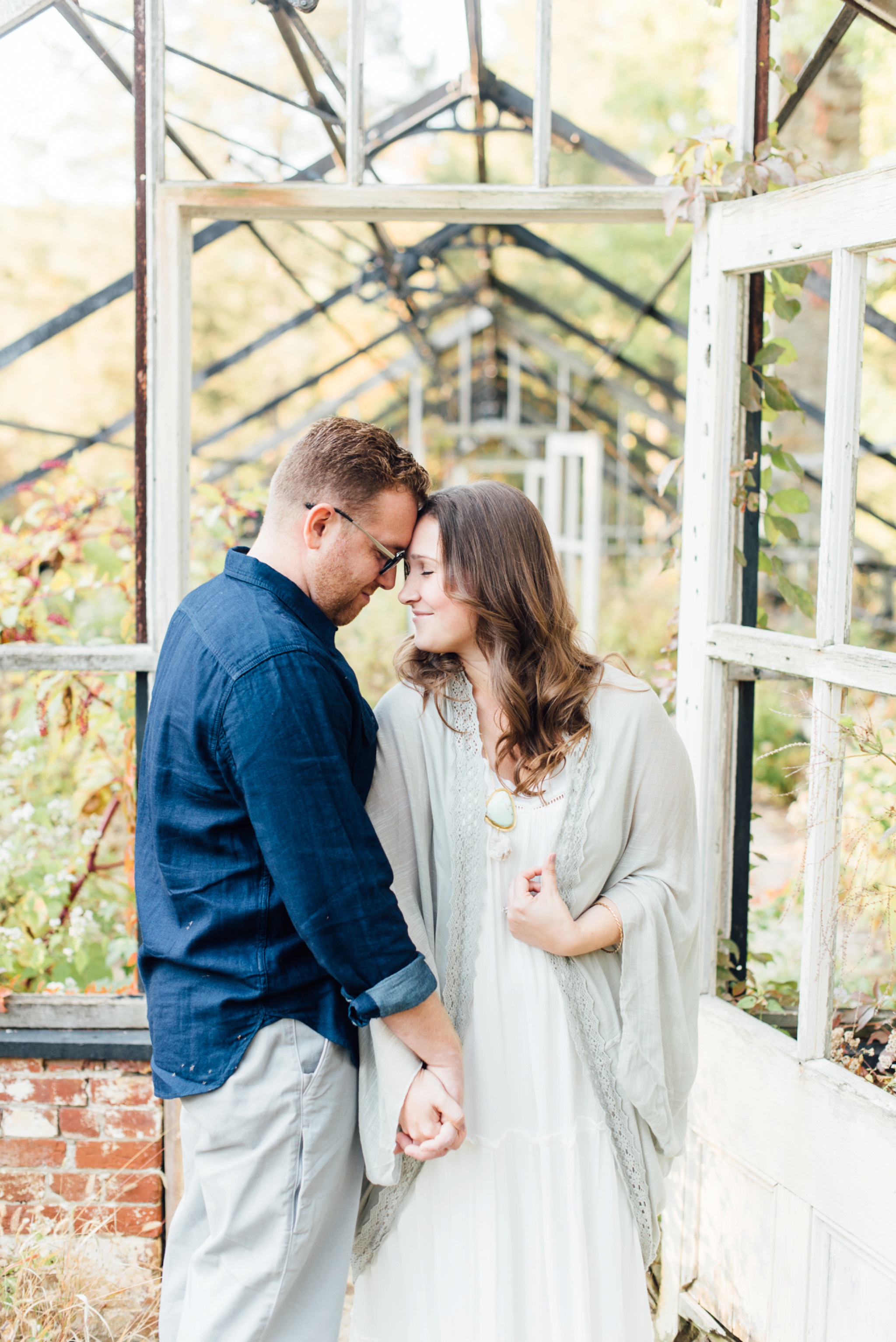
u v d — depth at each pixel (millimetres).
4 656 2156
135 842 1574
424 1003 1396
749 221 1892
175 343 2129
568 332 7664
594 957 1578
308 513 1452
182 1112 1488
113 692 2531
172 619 1515
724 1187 1987
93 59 2070
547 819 1538
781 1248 1831
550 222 2170
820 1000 1770
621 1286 1522
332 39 2080
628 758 1566
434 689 1587
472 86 3012
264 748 1308
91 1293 2148
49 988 2375
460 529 1519
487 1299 1481
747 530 2180
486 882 1526
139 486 2195
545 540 1571
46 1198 2248
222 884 1401
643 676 2635
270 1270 1382
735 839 2213
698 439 2074
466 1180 1502
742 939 2229
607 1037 1540
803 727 5312
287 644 1354
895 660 1591
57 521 2600
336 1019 1440
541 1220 1512
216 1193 1409
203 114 2195
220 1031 1404
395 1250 1527
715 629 2029
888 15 2123
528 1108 1519
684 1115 1641
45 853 2605
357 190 2086
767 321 2189
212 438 6695
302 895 1302
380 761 1559
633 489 9938
